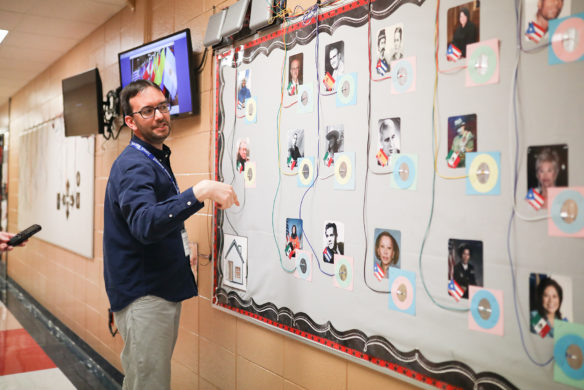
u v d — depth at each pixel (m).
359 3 1.53
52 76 4.97
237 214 2.14
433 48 1.31
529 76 1.11
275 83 1.91
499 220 1.16
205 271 2.42
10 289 6.38
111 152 3.48
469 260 1.22
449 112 1.27
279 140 1.89
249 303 2.06
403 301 1.39
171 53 2.48
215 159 2.29
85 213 3.93
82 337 3.98
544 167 1.08
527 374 1.11
